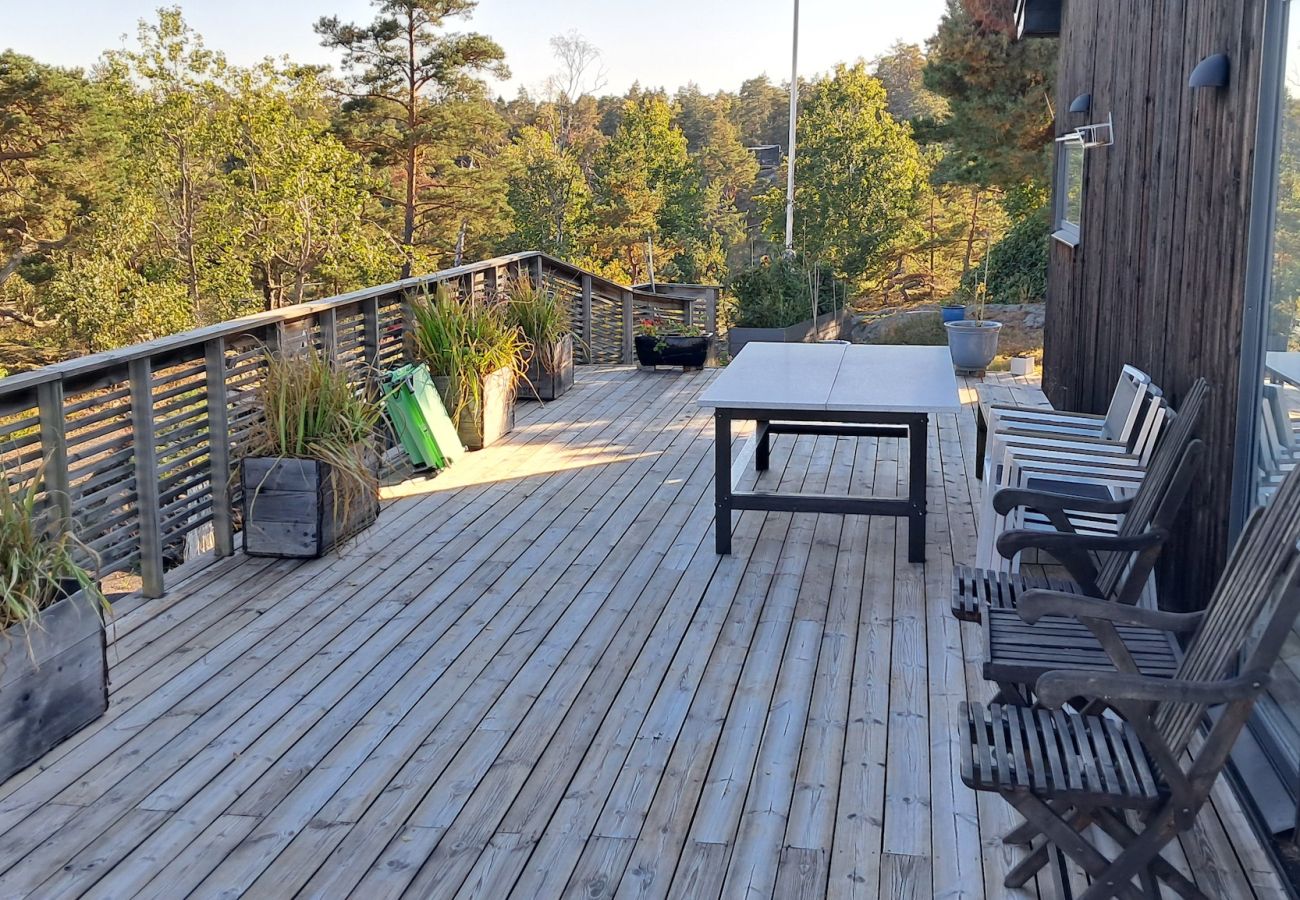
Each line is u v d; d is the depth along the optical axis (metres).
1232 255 3.58
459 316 7.25
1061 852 2.71
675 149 54.44
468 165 44.12
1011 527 4.60
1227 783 3.17
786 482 6.43
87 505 4.32
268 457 5.09
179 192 33.88
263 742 3.50
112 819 3.09
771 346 6.66
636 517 5.78
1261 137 3.35
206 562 5.11
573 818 3.07
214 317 34.03
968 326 10.07
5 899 2.75
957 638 4.25
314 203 33.59
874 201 40.84
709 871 2.83
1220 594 2.58
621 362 10.78
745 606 4.58
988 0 15.48
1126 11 5.45
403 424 6.62
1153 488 3.42
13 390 3.82
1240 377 3.46
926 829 3.00
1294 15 3.15
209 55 33.34
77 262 30.97
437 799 3.17
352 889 2.78
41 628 3.35
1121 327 5.48
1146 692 2.20
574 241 46.25
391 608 4.58
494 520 5.75
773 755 3.39
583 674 3.96
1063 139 7.62
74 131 30.25
